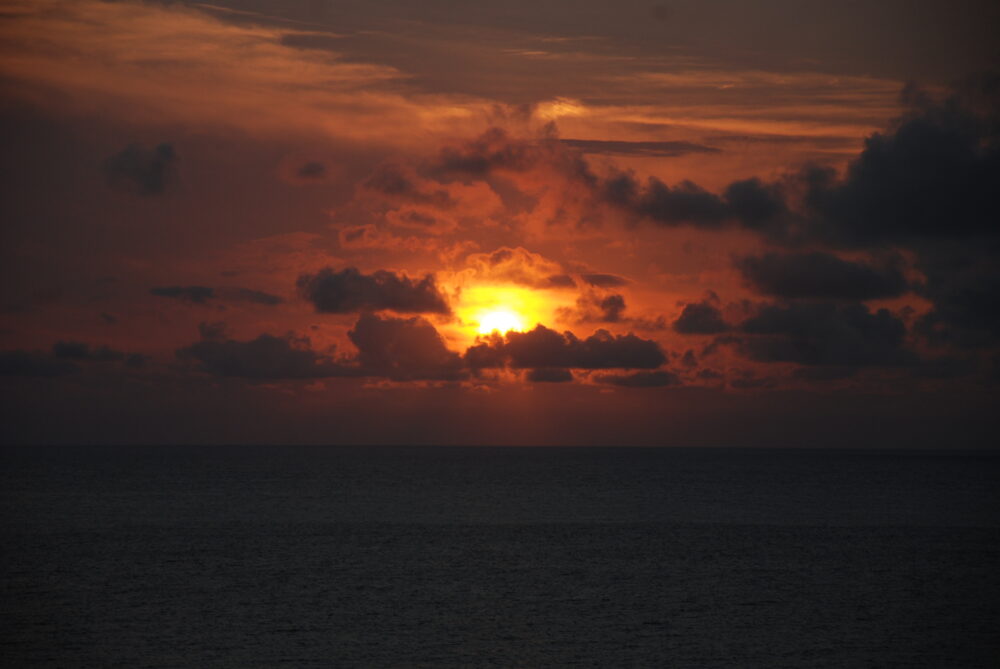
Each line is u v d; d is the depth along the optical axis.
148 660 67.75
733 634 76.06
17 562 108.38
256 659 68.12
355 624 78.50
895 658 69.50
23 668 65.75
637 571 105.00
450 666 66.88
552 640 74.00
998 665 68.06
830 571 105.56
